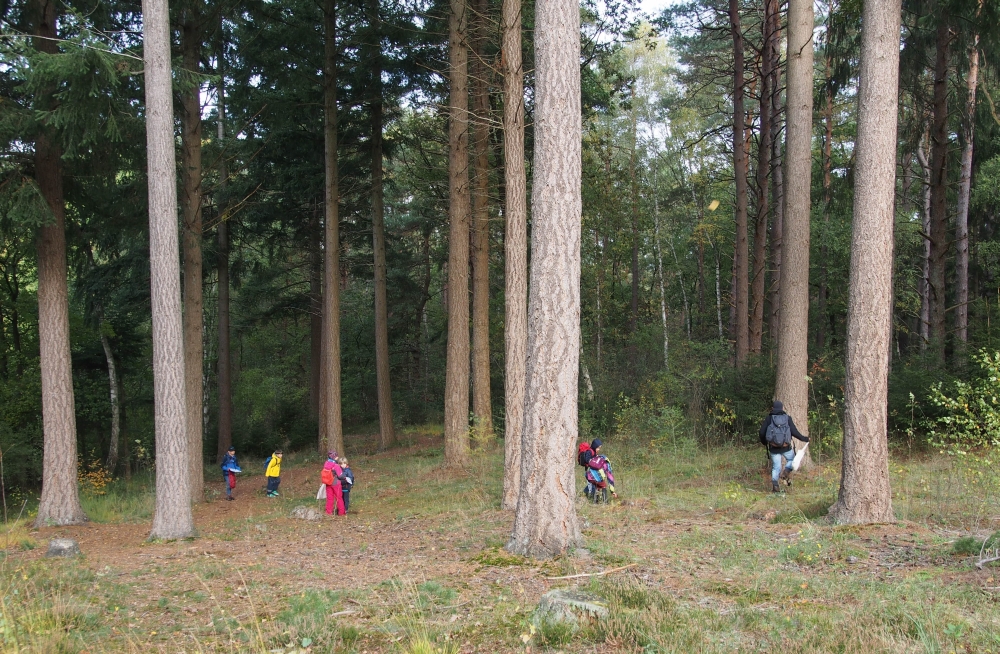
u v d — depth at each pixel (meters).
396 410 35.09
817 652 4.08
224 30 18.97
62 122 10.71
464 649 4.54
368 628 5.08
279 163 23.91
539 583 6.18
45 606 6.04
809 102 12.59
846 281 25.11
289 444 31.12
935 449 13.30
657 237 31.06
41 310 13.45
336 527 11.83
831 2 21.11
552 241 7.32
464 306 17.59
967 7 13.01
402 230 32.06
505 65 12.18
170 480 11.09
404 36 19.02
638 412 18.41
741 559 6.81
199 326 17.23
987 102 16.05
